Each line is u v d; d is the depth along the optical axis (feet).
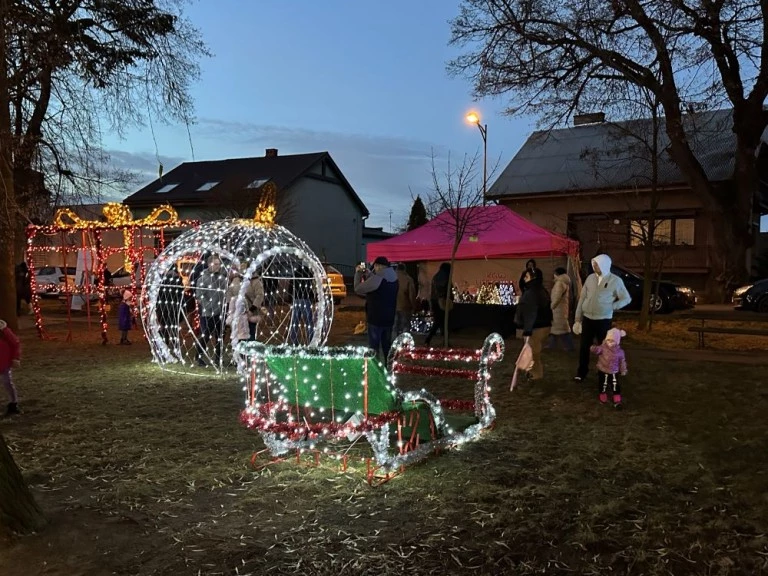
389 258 56.75
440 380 32.35
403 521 14.39
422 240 56.13
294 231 125.59
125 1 45.37
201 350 36.94
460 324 51.42
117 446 20.57
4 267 53.01
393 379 22.04
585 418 24.07
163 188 133.08
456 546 13.08
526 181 102.12
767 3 65.62
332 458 19.04
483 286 55.83
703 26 66.59
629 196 89.10
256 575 12.00
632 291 72.54
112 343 48.49
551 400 27.20
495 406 26.13
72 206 53.83
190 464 18.63
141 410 25.75
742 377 32.45
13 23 35.06
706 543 13.07
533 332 30.68
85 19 46.01
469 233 53.67
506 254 52.70
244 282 34.50
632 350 42.42
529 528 13.85
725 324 56.54
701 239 90.48
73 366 37.19
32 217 52.54
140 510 15.24
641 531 13.64
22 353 42.70
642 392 28.78
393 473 17.57
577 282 53.93
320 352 17.37
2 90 41.01
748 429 22.06
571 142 107.96
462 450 19.86
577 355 40.16
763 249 117.80
